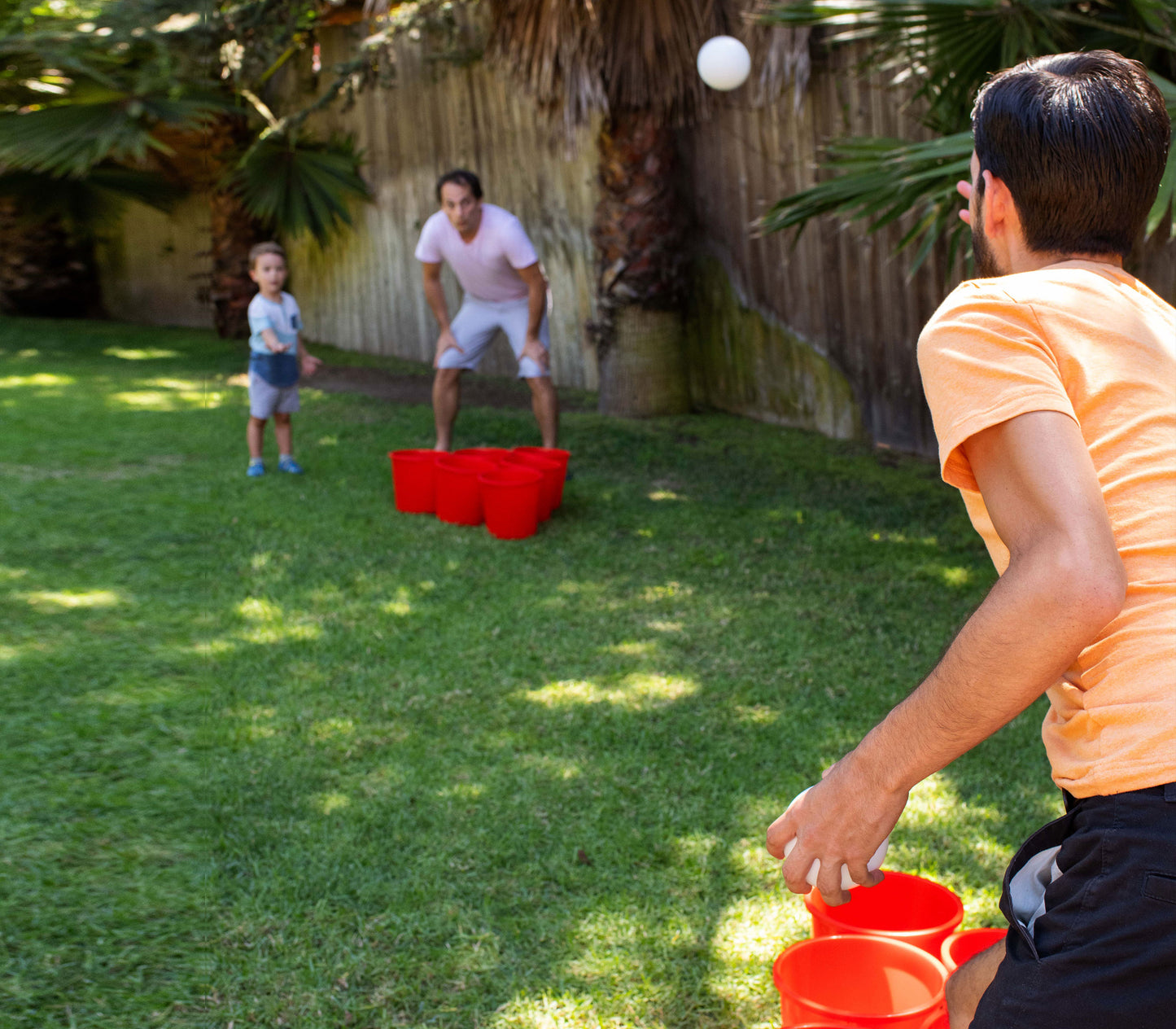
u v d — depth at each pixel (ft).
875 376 21.67
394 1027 6.39
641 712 10.51
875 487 18.88
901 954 5.87
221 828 8.40
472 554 15.58
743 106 22.98
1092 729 3.60
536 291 18.44
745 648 12.07
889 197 12.51
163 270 42.80
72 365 31.99
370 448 21.98
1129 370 3.82
